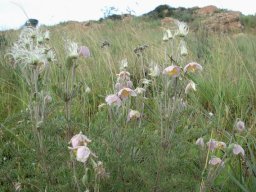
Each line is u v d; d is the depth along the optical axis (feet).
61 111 11.89
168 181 9.14
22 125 10.82
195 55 22.82
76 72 19.72
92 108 16.16
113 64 19.24
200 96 17.35
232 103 16.74
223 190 10.90
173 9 88.43
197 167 10.85
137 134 10.31
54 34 29.25
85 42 25.82
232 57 22.13
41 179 9.50
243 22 74.33
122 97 10.02
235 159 11.87
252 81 17.72
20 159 10.93
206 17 68.95
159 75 10.77
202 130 11.04
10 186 9.82
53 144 9.64
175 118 9.66
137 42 25.39
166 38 11.31
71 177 9.10
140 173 9.14
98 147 10.01
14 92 18.31
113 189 9.20
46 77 11.06
